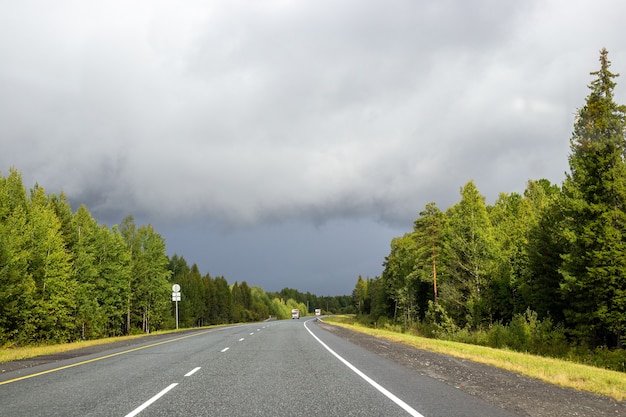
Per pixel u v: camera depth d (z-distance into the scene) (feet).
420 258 198.49
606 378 35.60
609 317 86.02
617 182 89.61
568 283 94.38
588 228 90.84
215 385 30.60
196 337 96.27
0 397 26.86
